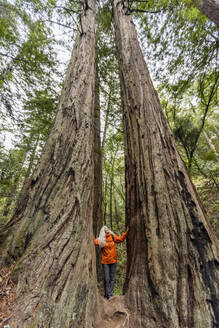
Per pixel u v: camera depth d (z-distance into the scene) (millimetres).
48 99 5910
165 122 2791
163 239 1860
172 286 1603
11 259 1689
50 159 2330
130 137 2934
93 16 5125
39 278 1527
